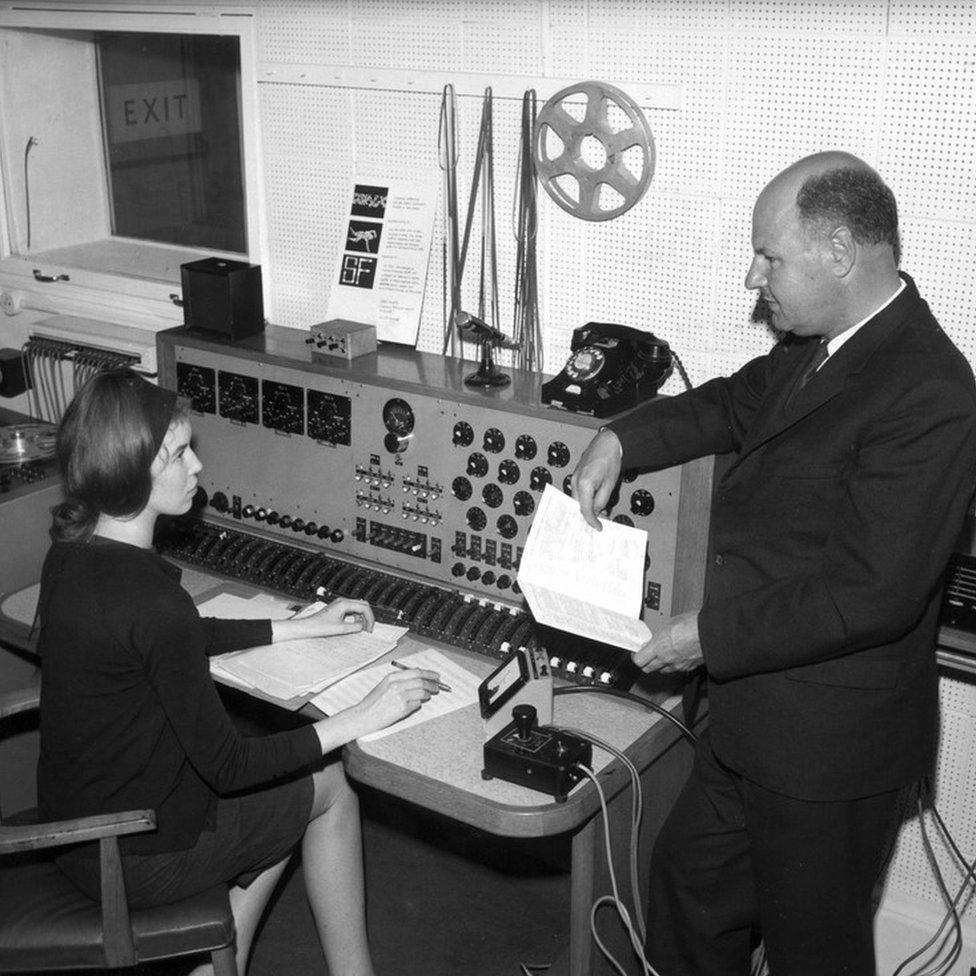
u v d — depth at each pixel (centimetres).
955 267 234
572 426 253
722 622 202
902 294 198
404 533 283
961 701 266
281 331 317
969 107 225
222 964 225
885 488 187
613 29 256
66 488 217
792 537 204
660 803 260
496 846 336
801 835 210
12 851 202
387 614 271
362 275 304
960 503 187
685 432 234
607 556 232
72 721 216
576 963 236
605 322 276
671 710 241
